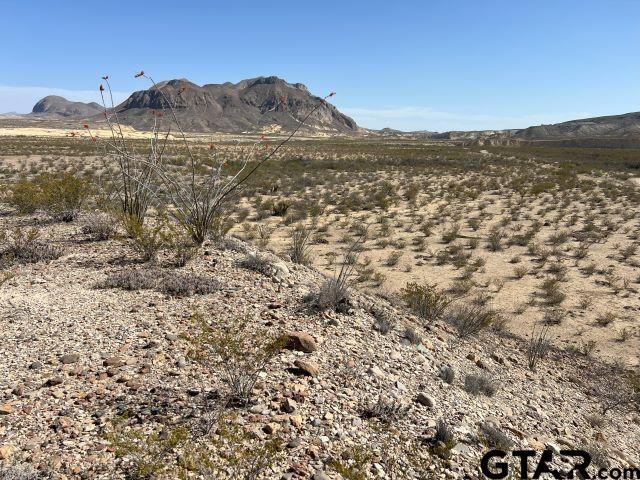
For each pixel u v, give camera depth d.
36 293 6.94
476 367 7.23
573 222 20.91
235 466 3.51
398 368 5.99
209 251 9.76
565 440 5.56
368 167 46.41
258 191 28.31
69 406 4.15
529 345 9.31
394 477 3.86
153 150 10.75
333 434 4.21
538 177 39.72
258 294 7.54
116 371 4.82
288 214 21.28
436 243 17.31
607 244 17.72
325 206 23.50
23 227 11.48
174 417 4.10
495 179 37.62
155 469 3.22
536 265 14.91
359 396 5.00
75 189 12.80
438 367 6.52
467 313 10.21
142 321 6.12
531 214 23.58
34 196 13.33
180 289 7.29
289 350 5.72
